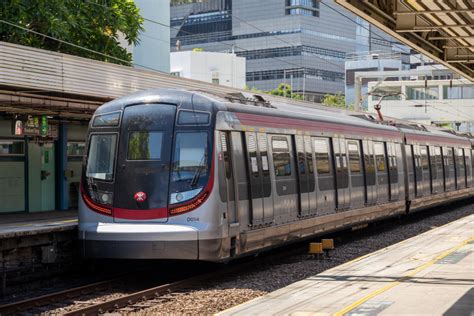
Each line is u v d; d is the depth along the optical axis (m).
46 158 27.41
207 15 163.25
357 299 12.69
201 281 16.22
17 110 23.64
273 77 155.25
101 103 23.73
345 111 29.84
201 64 100.94
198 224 15.38
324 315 11.30
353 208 23.72
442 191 36.22
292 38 152.62
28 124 24.83
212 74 101.06
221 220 15.63
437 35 18.56
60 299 14.20
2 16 28.44
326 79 157.62
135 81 23.30
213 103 16.05
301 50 151.62
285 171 18.91
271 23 154.62
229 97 17.55
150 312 12.83
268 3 154.75
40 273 16.83
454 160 38.97
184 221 15.43
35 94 21.33
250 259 19.77
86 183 16.36
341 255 20.70
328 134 21.95
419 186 32.19
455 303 12.12
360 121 25.83
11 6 28.48
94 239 15.93
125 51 34.28
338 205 22.34
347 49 162.88
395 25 16.16
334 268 16.78
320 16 156.00
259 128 17.72
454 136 40.06
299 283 14.64
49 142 27.30
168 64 56.25
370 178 25.59
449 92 79.81
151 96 16.31
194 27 165.12
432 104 80.06
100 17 32.78
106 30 33.66
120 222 15.82
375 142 26.56
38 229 16.47
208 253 15.39
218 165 15.68
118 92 22.62
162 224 15.52
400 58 154.75
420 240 22.75
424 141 33.56
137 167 15.88
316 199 20.69
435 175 35.06
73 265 17.92
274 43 154.62
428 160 34.00
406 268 16.61
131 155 16.02
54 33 29.33
